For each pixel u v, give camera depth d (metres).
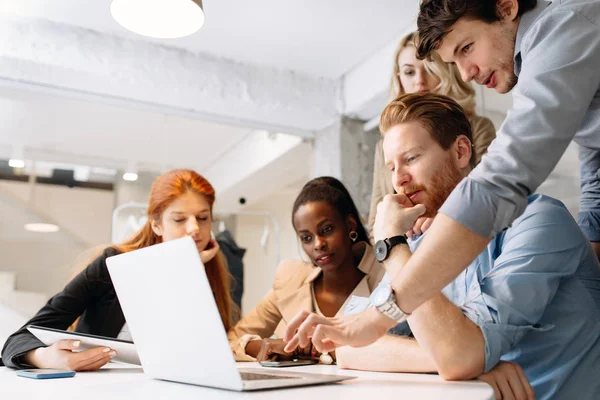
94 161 3.47
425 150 1.04
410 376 0.82
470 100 1.91
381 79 2.68
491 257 0.95
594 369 0.85
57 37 2.44
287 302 1.58
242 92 2.79
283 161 3.49
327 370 0.95
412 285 0.73
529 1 0.93
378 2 2.32
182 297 0.69
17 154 3.24
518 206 0.74
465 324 0.77
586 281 0.90
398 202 0.94
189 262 0.67
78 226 3.36
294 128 3.14
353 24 2.50
